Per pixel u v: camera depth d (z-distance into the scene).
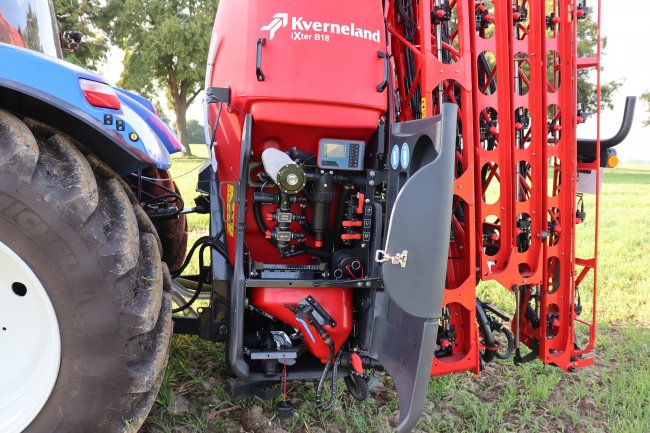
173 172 14.30
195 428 2.50
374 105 2.52
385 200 2.75
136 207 2.18
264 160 2.48
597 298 5.20
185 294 3.55
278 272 2.64
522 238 3.23
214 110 3.01
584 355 3.87
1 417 1.93
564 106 3.07
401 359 2.39
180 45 32.03
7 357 1.99
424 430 2.72
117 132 1.96
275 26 2.45
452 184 2.19
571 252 3.14
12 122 1.84
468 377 3.36
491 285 5.28
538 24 2.96
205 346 3.37
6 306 1.96
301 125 2.50
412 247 2.20
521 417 2.88
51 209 1.79
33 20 2.80
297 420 2.65
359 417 2.66
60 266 1.83
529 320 3.36
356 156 2.65
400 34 3.07
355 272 2.71
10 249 1.81
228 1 2.83
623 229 9.89
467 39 2.73
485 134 3.14
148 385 1.97
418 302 2.23
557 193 3.29
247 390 2.57
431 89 2.70
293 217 2.63
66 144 1.93
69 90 1.88
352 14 2.52
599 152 3.21
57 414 1.91
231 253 2.70
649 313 4.85
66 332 1.87
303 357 2.80
